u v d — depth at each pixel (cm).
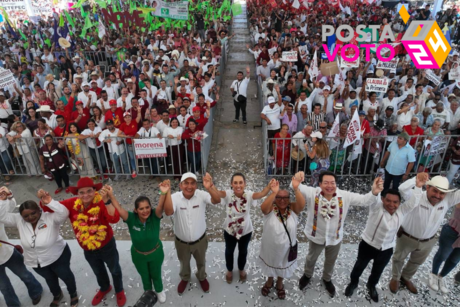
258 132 1021
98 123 820
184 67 1158
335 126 711
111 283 481
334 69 858
